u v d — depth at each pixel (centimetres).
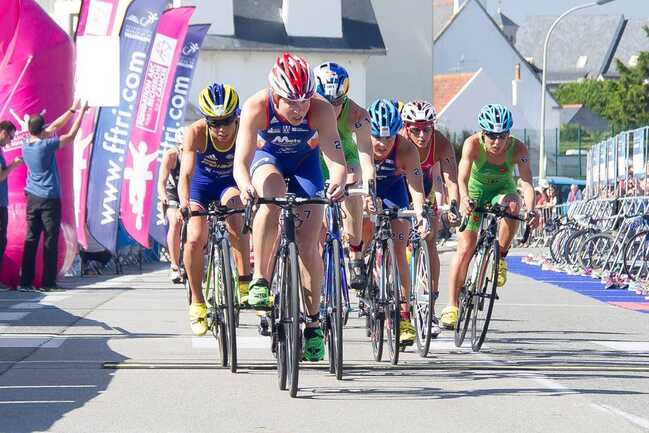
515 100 15000
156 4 3503
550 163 9394
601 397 1312
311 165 1438
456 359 1648
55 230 2947
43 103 2998
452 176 1833
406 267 1656
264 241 1361
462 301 1795
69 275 3666
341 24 8381
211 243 1627
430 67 10131
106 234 3469
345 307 1557
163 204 2292
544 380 1439
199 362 1580
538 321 2227
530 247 6281
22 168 2959
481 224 1795
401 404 1259
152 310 2372
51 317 2211
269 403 1262
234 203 1609
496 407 1244
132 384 1388
